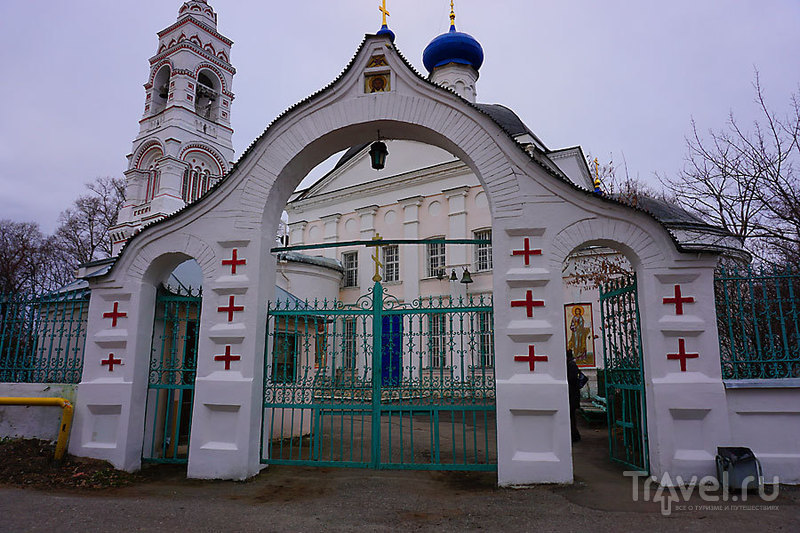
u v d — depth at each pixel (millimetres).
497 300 7621
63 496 6867
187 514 6160
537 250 7633
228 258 8453
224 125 36875
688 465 6938
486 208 25266
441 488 7250
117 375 8430
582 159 26812
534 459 7203
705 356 7145
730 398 7078
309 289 26375
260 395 8289
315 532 5578
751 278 7598
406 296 26375
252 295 8258
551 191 7746
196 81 35906
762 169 10867
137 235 8656
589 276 17047
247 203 8531
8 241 38219
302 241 31125
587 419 13742
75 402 8625
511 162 7895
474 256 24953
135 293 8594
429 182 27250
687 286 7336
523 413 7340
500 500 6598
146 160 34656
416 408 7996
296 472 8203
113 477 7742
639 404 7762
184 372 8844
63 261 39562
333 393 8406
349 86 8484
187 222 8633
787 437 6980
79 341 10148
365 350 8359
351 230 29438
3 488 7195
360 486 7379
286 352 8695
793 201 10383
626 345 8172
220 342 8227
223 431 7988
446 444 10977
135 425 8352
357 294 27984
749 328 8523
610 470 8055
